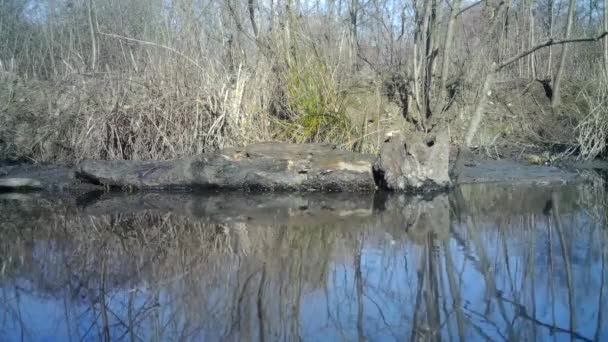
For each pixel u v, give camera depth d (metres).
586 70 13.85
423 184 7.90
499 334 3.49
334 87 9.37
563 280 4.39
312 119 9.07
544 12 16.36
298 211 6.93
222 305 4.04
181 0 9.73
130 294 4.28
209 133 8.65
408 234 5.80
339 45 10.43
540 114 12.67
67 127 9.36
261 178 8.05
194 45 9.25
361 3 13.58
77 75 9.55
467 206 7.07
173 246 5.52
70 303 4.11
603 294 4.10
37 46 17.14
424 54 11.05
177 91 8.83
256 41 9.41
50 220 6.58
